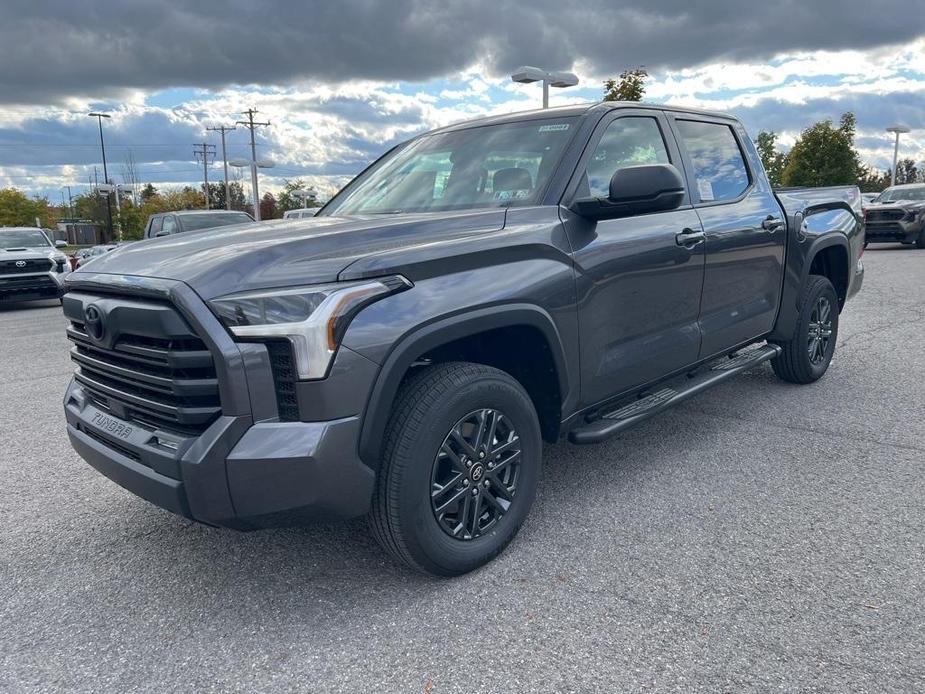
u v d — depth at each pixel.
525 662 2.25
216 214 14.49
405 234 2.74
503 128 3.70
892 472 3.66
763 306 4.54
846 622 2.39
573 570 2.79
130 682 2.25
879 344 6.70
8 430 5.02
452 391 2.60
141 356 2.46
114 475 2.67
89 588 2.82
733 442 4.18
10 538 3.28
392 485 2.51
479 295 2.65
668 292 3.63
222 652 2.38
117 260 2.79
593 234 3.20
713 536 3.04
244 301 2.27
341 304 2.30
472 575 2.79
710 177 4.19
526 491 2.96
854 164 35.66
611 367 3.32
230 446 2.27
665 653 2.27
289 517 2.37
